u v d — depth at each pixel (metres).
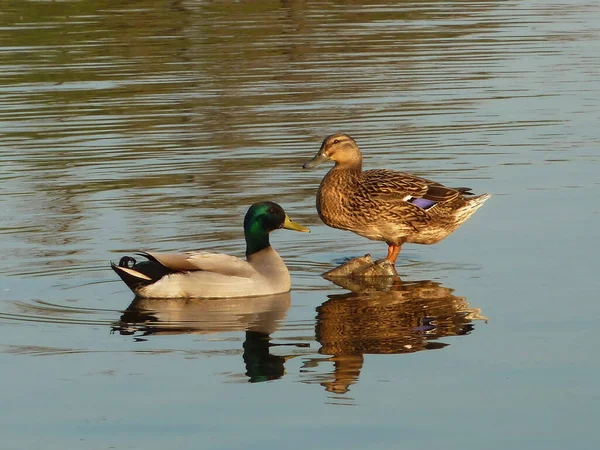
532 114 22.91
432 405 9.75
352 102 24.25
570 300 12.67
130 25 32.94
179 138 21.50
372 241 15.97
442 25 33.44
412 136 21.38
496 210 16.80
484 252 14.86
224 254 13.70
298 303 13.12
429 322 12.12
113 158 20.27
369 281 13.96
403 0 37.81
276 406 9.82
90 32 31.94
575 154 19.91
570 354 10.88
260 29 32.47
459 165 19.36
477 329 11.79
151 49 29.80
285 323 12.29
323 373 10.59
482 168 19.12
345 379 10.42
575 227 15.73
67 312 12.78
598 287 13.11
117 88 25.77
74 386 10.39
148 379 10.54
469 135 21.36
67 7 35.66
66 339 11.77
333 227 15.34
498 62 28.11
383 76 26.72
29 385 10.44
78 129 22.44
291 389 10.22
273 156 20.12
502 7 36.88
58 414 9.74
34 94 25.48
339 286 13.81
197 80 26.47
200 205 17.31
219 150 20.61
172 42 30.67
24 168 19.72
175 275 13.36
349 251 15.46
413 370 10.62
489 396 9.91
